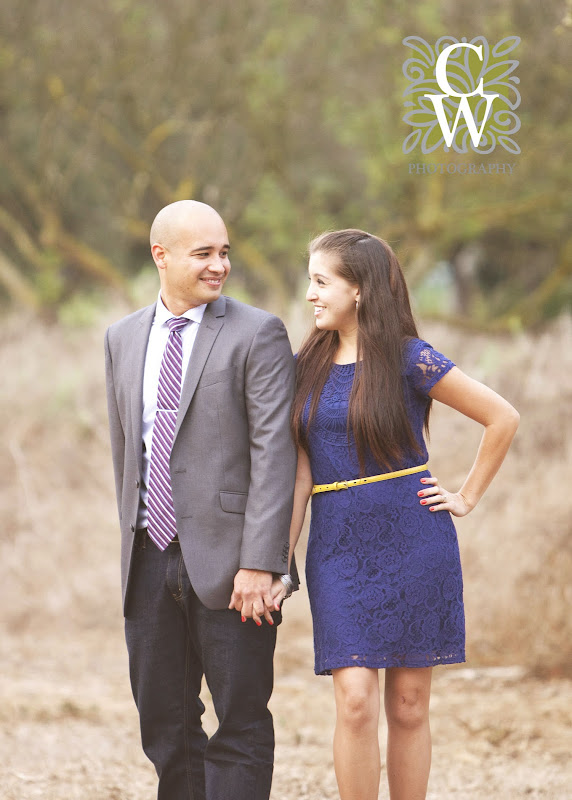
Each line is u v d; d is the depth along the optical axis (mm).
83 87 20391
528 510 12234
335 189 21953
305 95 19719
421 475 5656
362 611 5402
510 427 5672
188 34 19750
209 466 5465
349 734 5340
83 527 15359
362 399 5484
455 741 8531
